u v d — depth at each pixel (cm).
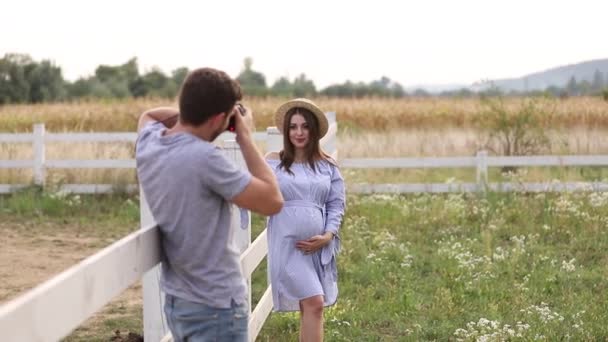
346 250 1108
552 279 951
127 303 905
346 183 1593
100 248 1231
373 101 2906
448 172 1886
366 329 791
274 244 611
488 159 1617
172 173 381
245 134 404
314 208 612
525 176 1636
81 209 1526
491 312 820
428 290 937
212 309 387
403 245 1109
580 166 1797
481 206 1398
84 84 5688
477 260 1017
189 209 381
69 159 1684
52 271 1065
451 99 2895
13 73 5184
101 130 2477
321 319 605
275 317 798
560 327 770
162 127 405
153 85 5928
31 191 1579
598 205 1338
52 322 283
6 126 2577
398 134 1998
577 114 2123
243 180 382
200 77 384
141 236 373
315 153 625
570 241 1175
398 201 1447
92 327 808
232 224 398
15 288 966
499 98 1950
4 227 1384
